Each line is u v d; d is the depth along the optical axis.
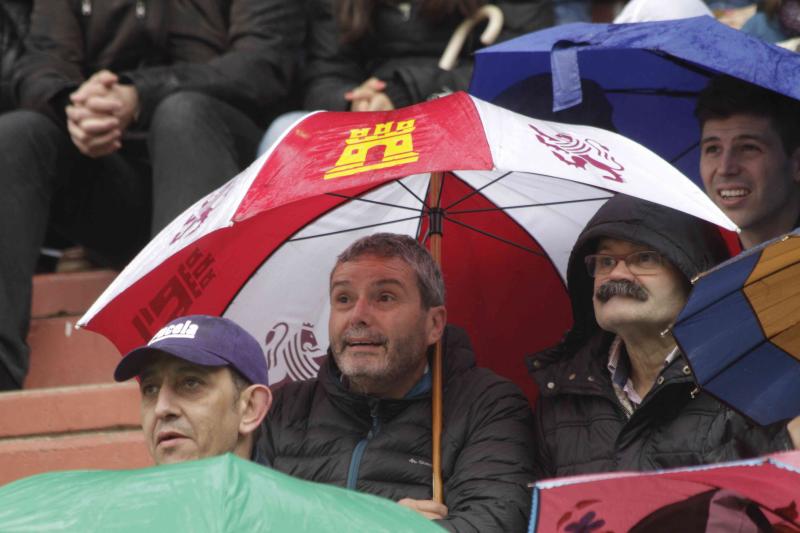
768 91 14.98
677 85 16.64
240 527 8.48
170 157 19.05
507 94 17.02
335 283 14.00
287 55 21.59
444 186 15.23
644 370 13.48
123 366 12.27
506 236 15.52
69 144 20.16
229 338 12.41
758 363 11.83
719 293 11.54
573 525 10.55
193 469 8.79
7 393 16.86
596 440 13.42
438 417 13.80
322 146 12.79
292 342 15.11
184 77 20.48
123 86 20.11
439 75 20.58
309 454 13.94
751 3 21.61
